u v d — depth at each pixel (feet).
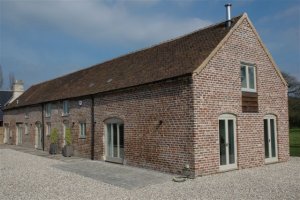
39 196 35.83
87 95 67.92
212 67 47.19
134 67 64.03
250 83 54.03
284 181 41.16
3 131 130.41
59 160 67.15
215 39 51.03
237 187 37.88
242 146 51.03
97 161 63.77
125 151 56.85
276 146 58.29
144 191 37.24
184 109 45.62
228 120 49.47
